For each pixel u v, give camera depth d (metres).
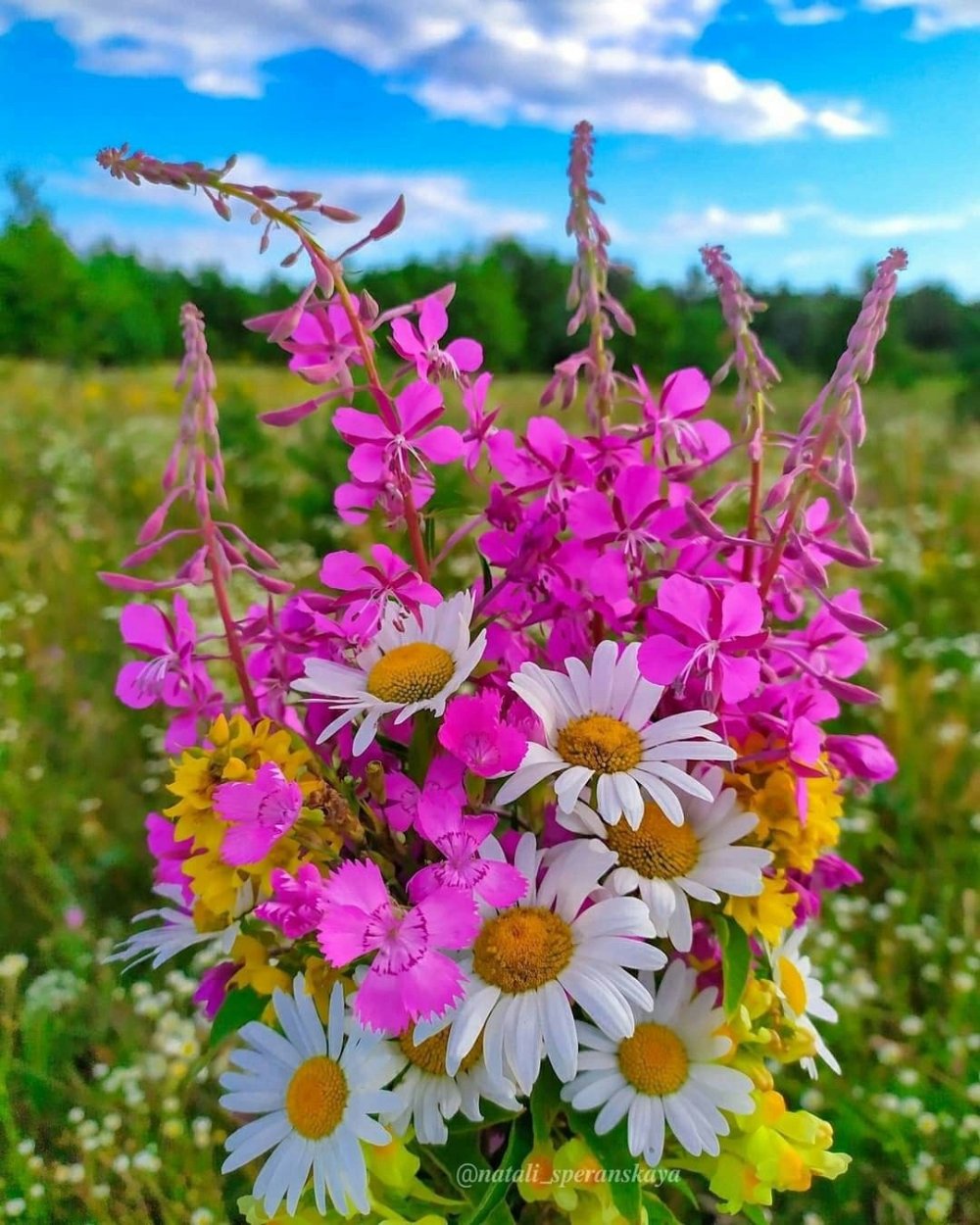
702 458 0.25
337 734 0.25
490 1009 0.20
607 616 0.24
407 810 0.23
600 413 0.26
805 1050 0.25
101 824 0.59
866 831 0.55
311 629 0.25
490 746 0.20
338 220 0.21
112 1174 0.39
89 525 0.97
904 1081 0.40
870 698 0.22
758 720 0.23
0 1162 0.39
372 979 0.18
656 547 0.24
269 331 0.21
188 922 0.26
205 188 0.21
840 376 0.21
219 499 0.23
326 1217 0.23
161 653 0.25
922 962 0.49
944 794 0.58
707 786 0.22
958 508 1.00
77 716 0.67
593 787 0.21
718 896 0.22
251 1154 0.21
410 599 0.24
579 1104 0.22
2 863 0.54
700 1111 0.22
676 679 0.22
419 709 0.21
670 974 0.23
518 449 0.26
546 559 0.24
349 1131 0.21
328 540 0.90
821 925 0.51
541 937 0.20
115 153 0.20
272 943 0.24
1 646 0.74
